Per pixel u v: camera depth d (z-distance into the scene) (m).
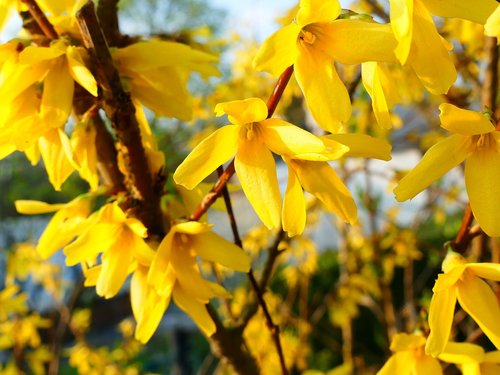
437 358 0.15
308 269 0.50
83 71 0.13
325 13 0.11
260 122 0.12
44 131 0.14
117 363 0.62
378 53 0.11
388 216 0.55
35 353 0.51
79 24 0.14
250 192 0.12
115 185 0.17
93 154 0.15
